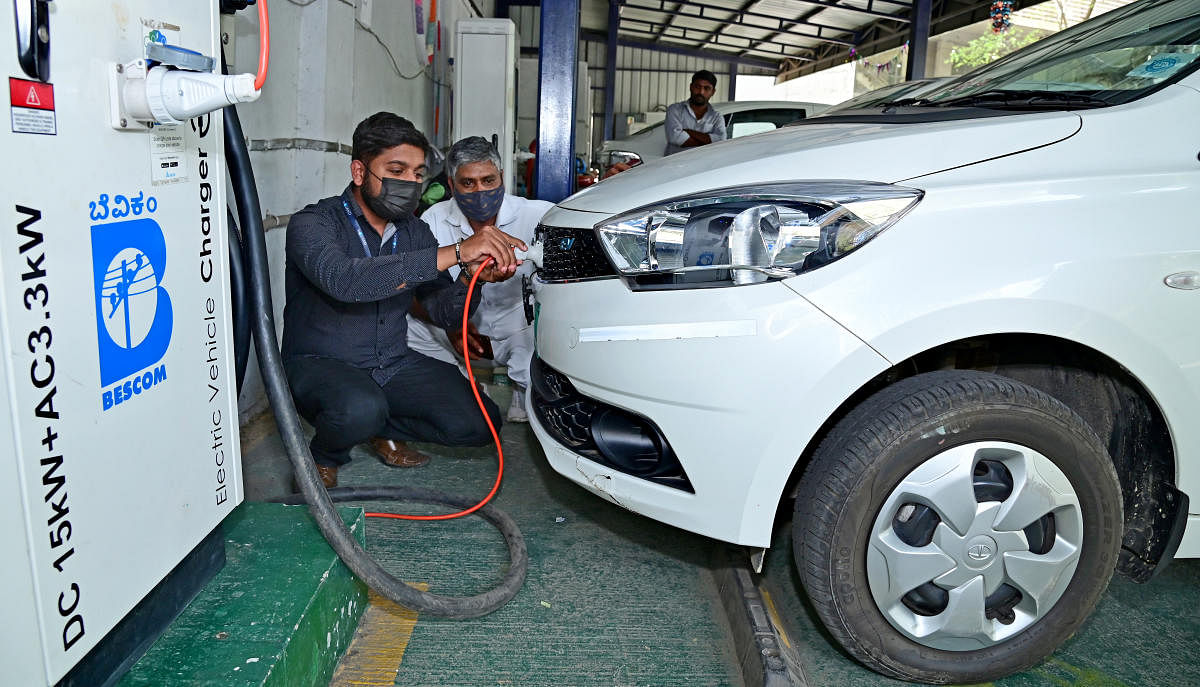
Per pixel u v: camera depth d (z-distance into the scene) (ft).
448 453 9.84
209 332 4.93
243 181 5.74
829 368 4.98
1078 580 5.38
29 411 3.24
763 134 7.06
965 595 5.24
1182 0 6.69
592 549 7.52
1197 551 5.65
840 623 5.31
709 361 5.18
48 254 3.32
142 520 4.16
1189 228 5.05
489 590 6.56
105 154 3.71
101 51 3.64
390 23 16.55
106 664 4.09
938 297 4.92
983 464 5.36
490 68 21.99
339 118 12.23
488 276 7.72
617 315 5.52
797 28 61.67
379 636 6.06
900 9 49.01
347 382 7.91
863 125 6.35
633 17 69.31
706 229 5.25
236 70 9.22
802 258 5.07
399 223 8.18
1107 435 6.02
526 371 10.61
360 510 6.51
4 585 3.17
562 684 5.54
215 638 4.66
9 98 3.06
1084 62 6.64
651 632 6.21
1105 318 4.99
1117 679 5.79
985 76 7.75
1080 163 5.17
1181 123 5.31
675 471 5.67
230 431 5.30
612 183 6.56
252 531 6.05
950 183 5.10
